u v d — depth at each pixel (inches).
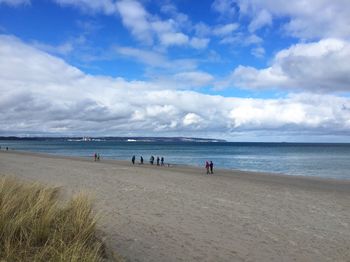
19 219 259.9
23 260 218.5
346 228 464.4
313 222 494.6
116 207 549.0
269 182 1080.8
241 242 381.1
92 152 3998.5
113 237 354.9
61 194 595.2
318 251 360.5
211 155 3533.5
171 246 350.0
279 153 4146.2
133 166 1659.7
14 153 2942.9
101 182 895.7
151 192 735.7
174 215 505.7
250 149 5693.9
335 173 1701.5
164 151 4517.7
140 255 311.3
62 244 239.1
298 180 1202.6
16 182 445.4
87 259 220.5
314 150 5339.6
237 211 553.3
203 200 650.8
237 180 1093.1
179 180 1017.5
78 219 291.3
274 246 371.9
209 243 370.0
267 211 563.2
